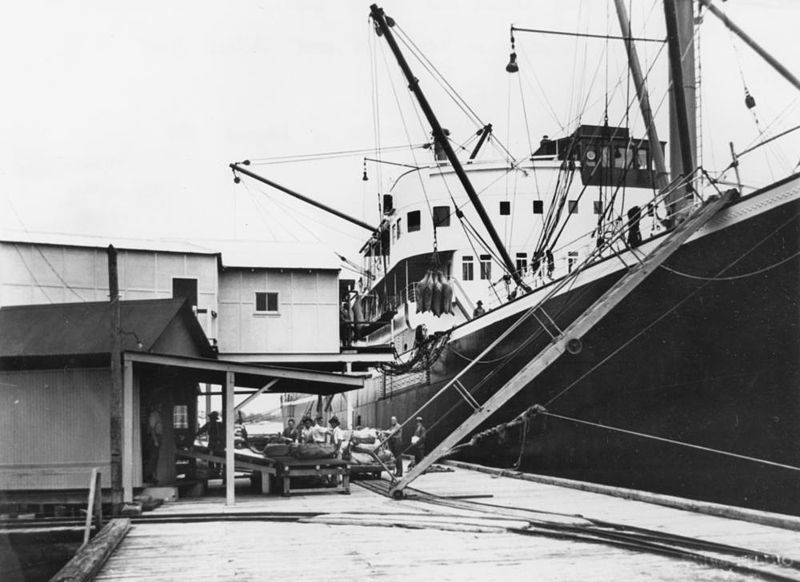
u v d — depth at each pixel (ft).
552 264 70.90
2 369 44.57
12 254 75.25
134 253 78.13
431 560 25.44
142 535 32.42
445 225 97.35
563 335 42.55
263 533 32.32
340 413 153.99
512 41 63.46
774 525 31.45
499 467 68.59
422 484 54.19
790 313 37.17
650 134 58.70
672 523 32.45
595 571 23.17
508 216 95.25
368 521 34.12
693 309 42.80
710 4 53.67
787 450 37.22
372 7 66.49
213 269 80.02
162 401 49.08
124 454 42.24
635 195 94.27
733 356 40.37
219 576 23.49
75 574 22.41
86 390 44.11
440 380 86.12
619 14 61.31
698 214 41.45
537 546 27.78
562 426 56.34
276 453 51.55
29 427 44.09
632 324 47.60
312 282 84.64
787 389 37.22
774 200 37.65
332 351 84.12
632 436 47.88
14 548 36.88
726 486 40.60
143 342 44.11
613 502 41.06
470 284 95.40
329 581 22.49
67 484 43.34
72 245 76.74
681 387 43.93
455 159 69.67
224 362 44.11
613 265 49.96
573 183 93.97
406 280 110.52
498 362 67.87
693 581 21.56
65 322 46.88
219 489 54.70
